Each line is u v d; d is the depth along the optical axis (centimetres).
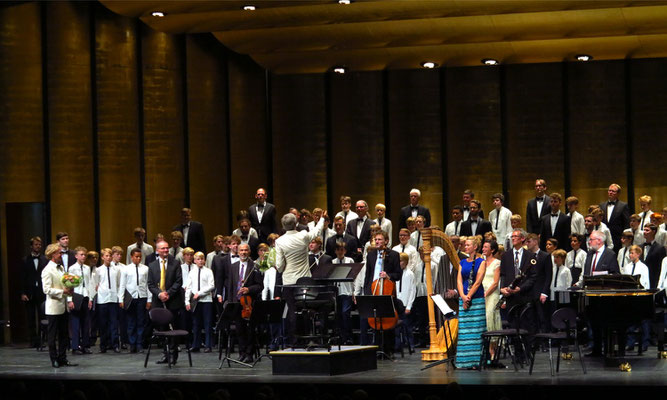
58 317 1414
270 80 2139
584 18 1738
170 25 1817
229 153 2108
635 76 2014
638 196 2011
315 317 1377
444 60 1944
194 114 2045
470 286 1304
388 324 1424
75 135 1861
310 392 882
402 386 1098
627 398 1039
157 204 1983
